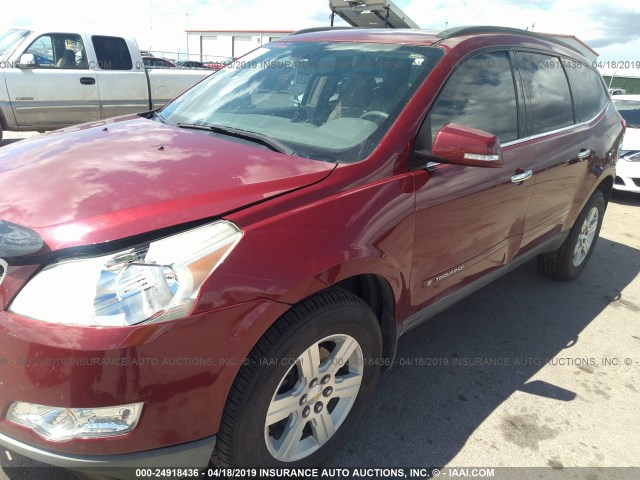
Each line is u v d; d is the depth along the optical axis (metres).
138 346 1.46
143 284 1.52
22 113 7.64
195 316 1.54
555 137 3.30
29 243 1.53
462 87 2.58
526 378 2.98
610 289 4.32
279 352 1.73
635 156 7.21
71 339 1.44
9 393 1.53
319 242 1.82
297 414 1.97
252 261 1.66
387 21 6.70
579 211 3.89
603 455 2.44
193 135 2.40
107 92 8.34
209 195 1.75
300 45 3.07
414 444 2.41
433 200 2.29
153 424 1.56
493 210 2.74
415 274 2.34
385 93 2.42
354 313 1.97
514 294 4.07
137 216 1.62
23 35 7.70
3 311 1.52
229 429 1.71
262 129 2.46
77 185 1.80
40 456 1.57
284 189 1.85
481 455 2.38
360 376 2.18
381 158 2.14
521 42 3.15
